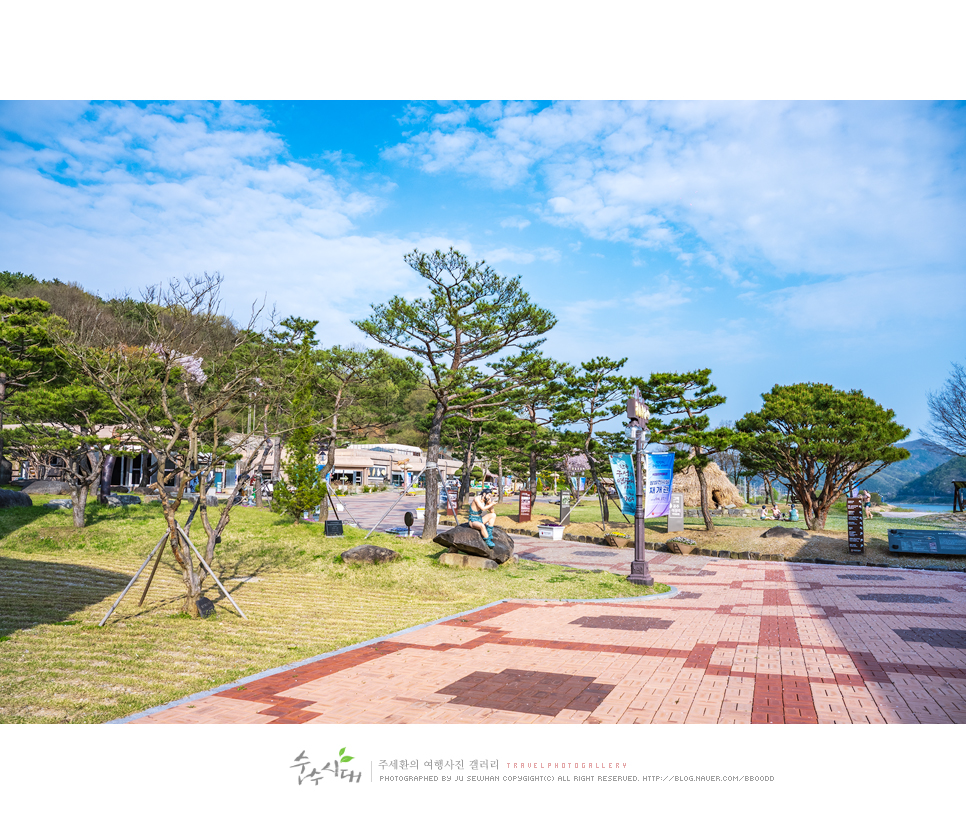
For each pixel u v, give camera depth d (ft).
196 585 35.50
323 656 27.55
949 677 24.73
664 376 91.09
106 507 74.59
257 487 100.63
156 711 20.51
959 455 114.42
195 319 38.40
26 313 64.03
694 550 80.53
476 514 56.08
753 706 21.31
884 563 69.41
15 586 40.42
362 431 90.53
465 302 71.61
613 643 30.83
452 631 33.24
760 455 98.27
